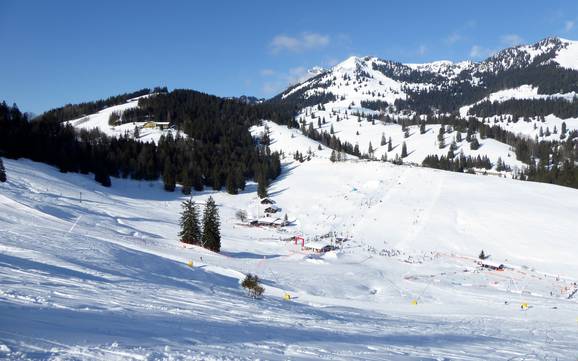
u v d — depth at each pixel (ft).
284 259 195.21
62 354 26.03
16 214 162.40
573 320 113.70
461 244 249.14
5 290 46.62
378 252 234.38
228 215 321.52
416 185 374.43
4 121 341.00
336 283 153.17
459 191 349.61
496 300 146.92
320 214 320.70
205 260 154.40
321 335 53.31
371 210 319.68
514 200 318.45
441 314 109.19
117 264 100.73
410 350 50.52
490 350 58.75
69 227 160.56
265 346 39.34
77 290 56.75
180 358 29.45
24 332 29.27
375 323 79.77
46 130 391.65
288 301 103.71
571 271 206.80
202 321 49.49
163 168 411.75
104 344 29.71
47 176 299.79
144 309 51.42
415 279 178.70
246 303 79.41
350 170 444.55
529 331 88.53
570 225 264.31
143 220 241.76
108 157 384.27
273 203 354.33
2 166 244.01
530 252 232.73
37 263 75.92
